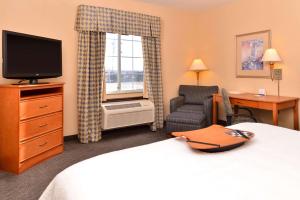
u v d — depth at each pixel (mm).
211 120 3949
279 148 1409
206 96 4305
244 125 1967
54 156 2996
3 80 2949
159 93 4375
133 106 3982
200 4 4312
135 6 4090
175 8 4574
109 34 4020
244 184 959
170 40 4613
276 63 3625
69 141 3629
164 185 957
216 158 1250
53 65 3086
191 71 4914
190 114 3803
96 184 976
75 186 994
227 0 4082
